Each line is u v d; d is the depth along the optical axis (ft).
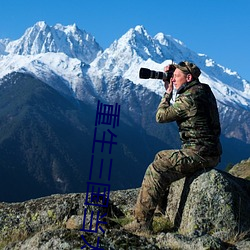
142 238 14.82
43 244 14.61
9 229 18.37
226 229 16.25
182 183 17.87
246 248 15.05
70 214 18.43
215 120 17.43
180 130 17.60
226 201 16.51
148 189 17.19
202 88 17.44
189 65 17.52
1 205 19.67
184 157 17.11
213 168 17.40
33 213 18.65
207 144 17.21
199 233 15.62
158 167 17.21
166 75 17.83
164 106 17.61
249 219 16.55
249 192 18.42
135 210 17.33
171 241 15.14
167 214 18.26
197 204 16.72
